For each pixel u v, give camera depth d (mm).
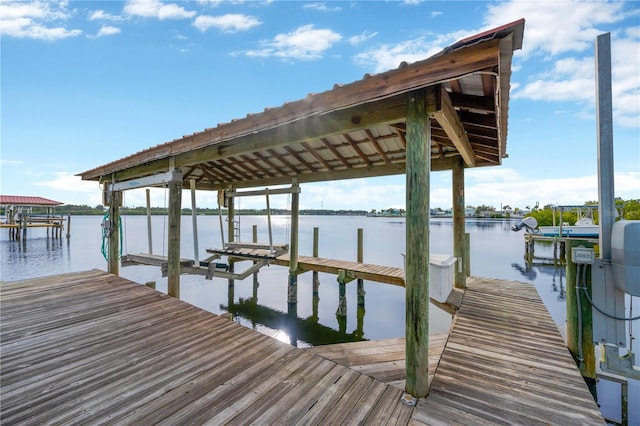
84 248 17422
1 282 4777
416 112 1949
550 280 10898
